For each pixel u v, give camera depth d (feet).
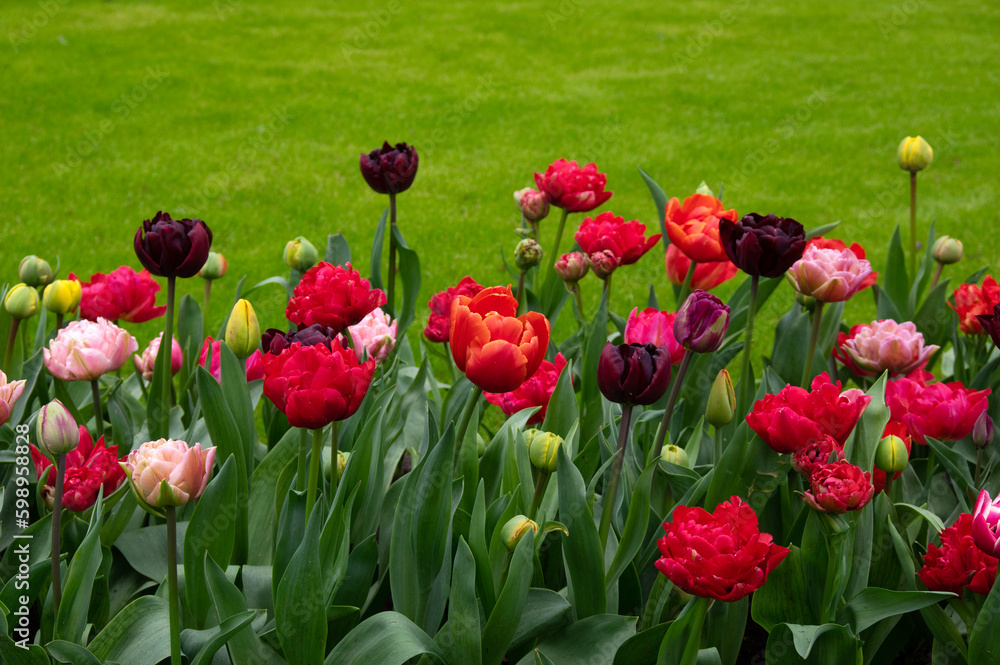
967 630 5.94
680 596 5.62
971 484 6.61
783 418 5.45
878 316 10.29
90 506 6.02
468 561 5.00
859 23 51.16
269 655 5.31
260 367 7.41
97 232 21.48
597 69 41.24
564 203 9.46
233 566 5.86
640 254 8.31
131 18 47.29
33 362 7.15
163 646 5.16
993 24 50.67
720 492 6.07
